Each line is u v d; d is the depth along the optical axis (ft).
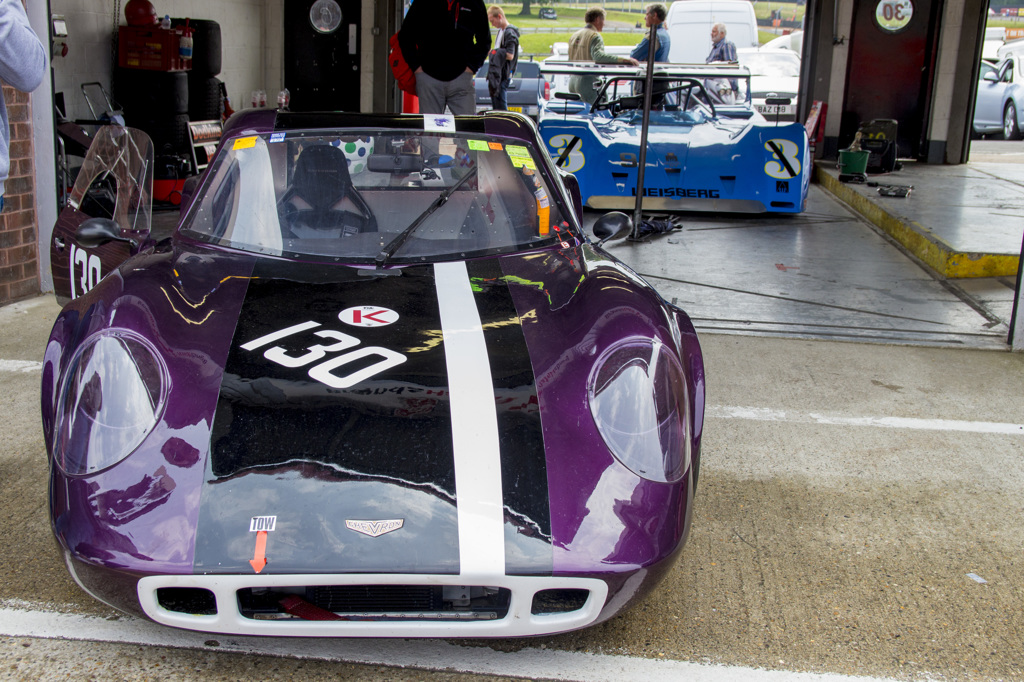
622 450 6.39
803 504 9.57
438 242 9.12
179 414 6.28
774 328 16.05
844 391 13.08
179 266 8.35
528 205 9.67
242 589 5.84
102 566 5.68
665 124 28.37
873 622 7.47
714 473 10.27
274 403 6.41
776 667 6.82
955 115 38.86
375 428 6.28
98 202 12.58
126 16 26.00
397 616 5.93
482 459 6.17
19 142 15.72
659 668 6.75
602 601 5.95
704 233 24.75
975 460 10.85
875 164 35.06
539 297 8.14
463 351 7.11
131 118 26.13
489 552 5.74
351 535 5.70
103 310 7.19
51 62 15.96
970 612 7.66
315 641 6.92
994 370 14.20
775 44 59.06
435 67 20.63
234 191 9.24
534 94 47.03
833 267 20.97
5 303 15.76
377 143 9.56
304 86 36.24
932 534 9.01
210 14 31.68
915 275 20.42
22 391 11.82
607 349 7.04
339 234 9.05
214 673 6.48
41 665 6.48
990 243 21.04
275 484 5.91
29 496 9.06
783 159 25.89
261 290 8.01
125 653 6.67
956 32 38.01
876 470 10.48
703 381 7.81
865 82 39.42
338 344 7.14
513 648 6.93
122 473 5.98
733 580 8.03
